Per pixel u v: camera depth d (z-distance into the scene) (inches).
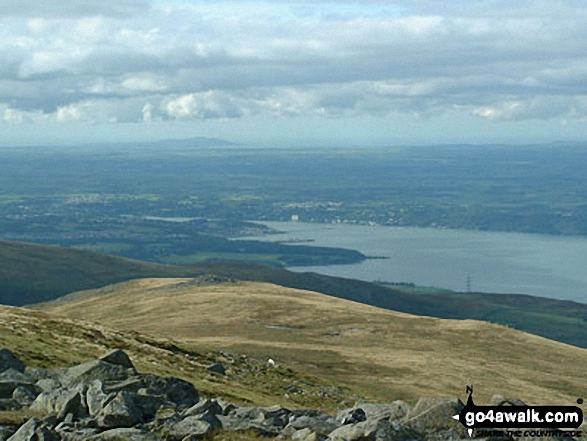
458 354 5036.9
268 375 3324.3
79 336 3051.2
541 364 4955.7
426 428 1128.2
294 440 1184.8
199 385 2452.0
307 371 4126.5
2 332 2691.9
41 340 2682.1
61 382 1485.0
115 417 1242.6
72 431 1210.0
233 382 2871.6
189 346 3617.1
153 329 5743.1
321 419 1300.4
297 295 7628.0
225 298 7076.8
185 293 7770.7
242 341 5073.8
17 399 1400.1
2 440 1190.3
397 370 4365.2
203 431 1216.2
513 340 5659.5
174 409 1371.8
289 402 2672.2
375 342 5319.9
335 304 6993.1
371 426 1106.1
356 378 4057.6
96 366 1521.9
